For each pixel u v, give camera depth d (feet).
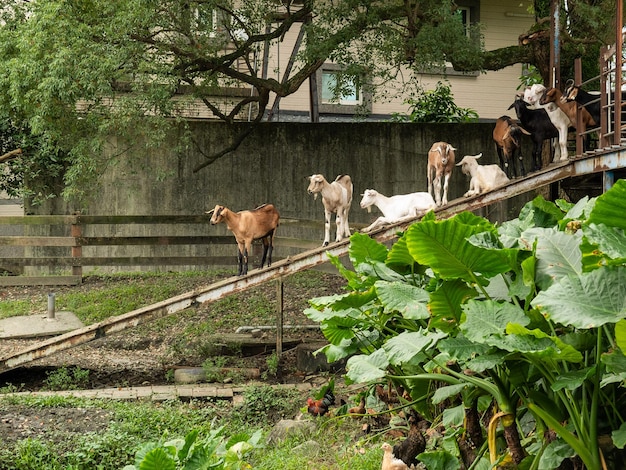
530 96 32.12
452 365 17.71
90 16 36.14
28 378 34.30
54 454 22.35
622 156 26.43
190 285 45.73
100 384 33.22
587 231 13.11
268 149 49.78
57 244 46.44
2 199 50.57
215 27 42.80
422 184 49.55
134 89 36.76
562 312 12.55
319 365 33.88
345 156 49.80
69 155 39.58
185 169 49.39
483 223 18.65
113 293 44.37
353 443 22.22
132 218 46.75
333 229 49.16
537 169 33.19
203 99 44.42
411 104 52.70
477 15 56.85
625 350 11.93
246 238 33.27
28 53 35.45
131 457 22.62
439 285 16.05
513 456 14.56
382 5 41.45
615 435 12.67
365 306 19.92
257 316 41.83
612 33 39.58
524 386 14.49
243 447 17.89
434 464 15.99
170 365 35.27
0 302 43.55
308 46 40.06
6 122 47.57
